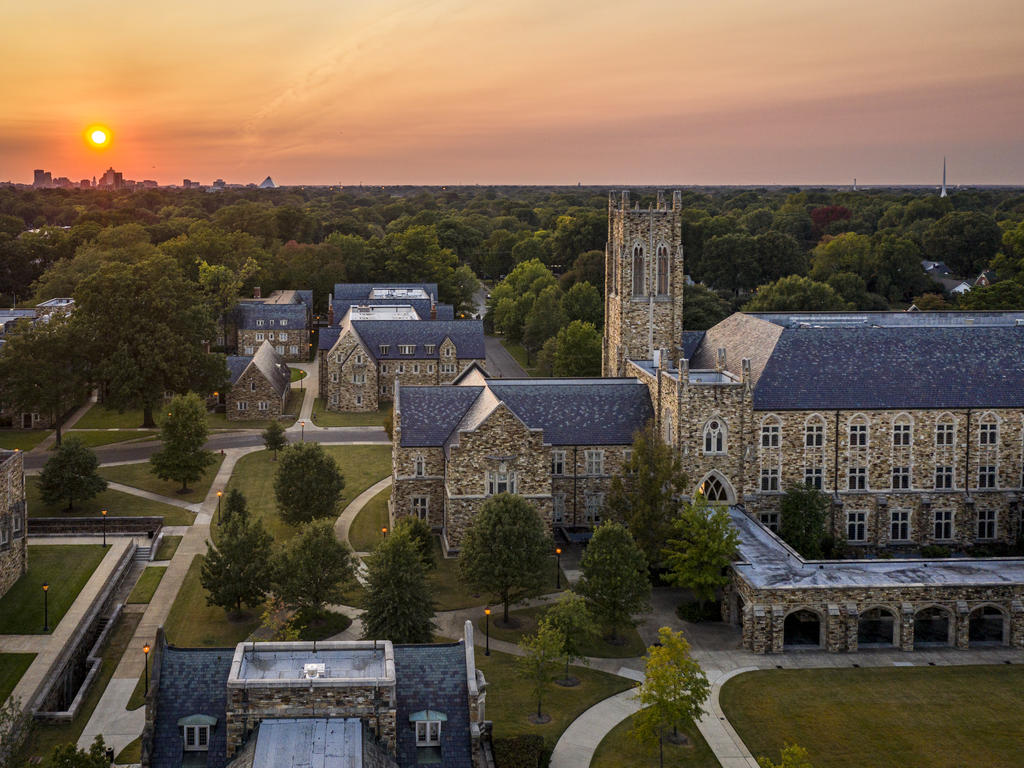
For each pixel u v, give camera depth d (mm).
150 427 154125
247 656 50781
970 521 101438
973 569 86000
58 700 72312
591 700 72438
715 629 85125
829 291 193500
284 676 49250
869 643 82562
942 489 101562
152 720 47906
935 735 67500
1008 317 125500
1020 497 101500
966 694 73438
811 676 76375
